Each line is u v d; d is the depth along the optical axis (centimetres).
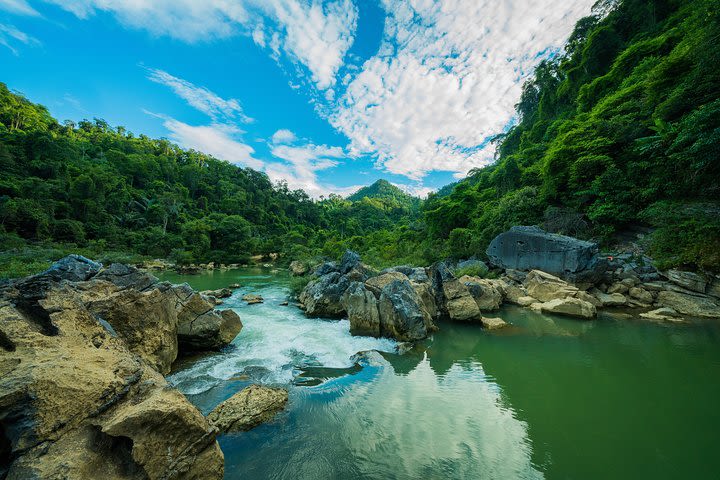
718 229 1459
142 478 326
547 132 4338
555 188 2575
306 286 1953
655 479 459
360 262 2147
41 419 315
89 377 377
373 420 603
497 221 2906
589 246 1772
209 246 5403
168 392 410
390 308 1193
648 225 1961
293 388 725
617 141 2250
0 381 317
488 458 501
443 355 984
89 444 326
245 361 896
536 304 1622
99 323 533
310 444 521
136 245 4753
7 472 282
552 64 5597
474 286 1655
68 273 905
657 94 2141
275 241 6341
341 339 1136
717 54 1653
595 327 1276
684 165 1780
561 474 468
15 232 3500
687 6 3158
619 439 554
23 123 7125
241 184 10700
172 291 983
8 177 4400
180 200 7344
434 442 539
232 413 567
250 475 445
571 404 676
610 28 4119
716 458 502
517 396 712
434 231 4134
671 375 815
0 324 398
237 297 2011
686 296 1471
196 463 371
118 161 7312
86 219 4641
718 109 1445
